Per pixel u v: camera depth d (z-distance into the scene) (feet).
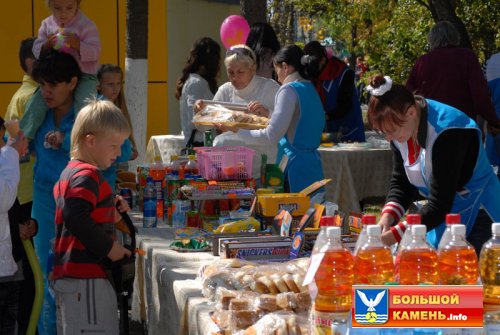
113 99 19.12
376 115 9.52
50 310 13.61
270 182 14.90
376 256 7.45
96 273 10.44
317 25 53.16
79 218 10.11
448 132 9.55
